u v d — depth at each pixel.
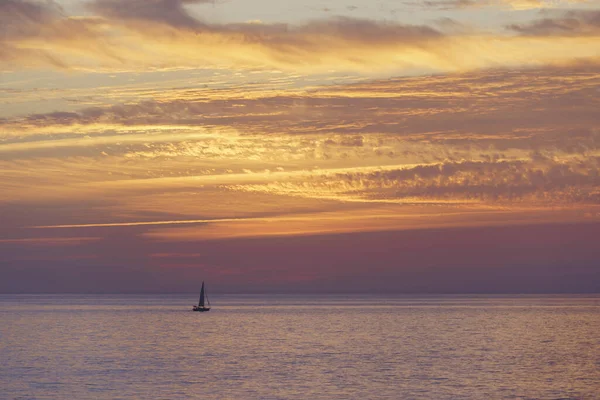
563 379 80.94
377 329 160.00
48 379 81.06
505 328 161.12
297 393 72.44
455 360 98.38
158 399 69.25
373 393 72.38
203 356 104.06
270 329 160.88
